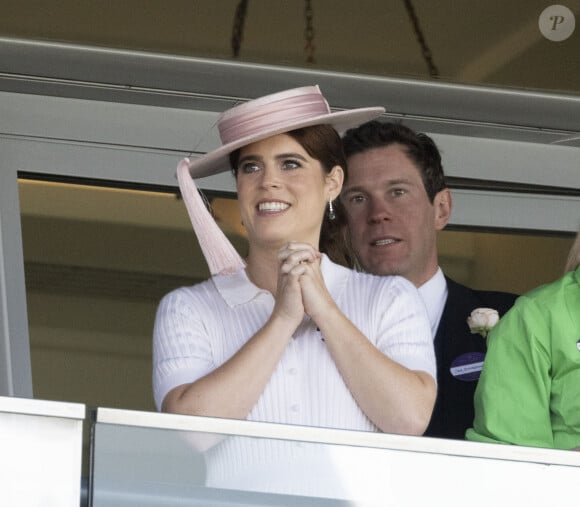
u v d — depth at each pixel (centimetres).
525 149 1909
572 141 1914
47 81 1762
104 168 1791
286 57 1786
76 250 1781
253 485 1076
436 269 1617
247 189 1335
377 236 1583
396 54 1798
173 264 1808
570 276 1350
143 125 1805
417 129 1895
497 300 1639
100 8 1700
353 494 1091
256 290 1319
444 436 1547
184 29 1736
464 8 1744
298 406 1255
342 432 1101
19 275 1752
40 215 1777
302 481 1084
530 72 1825
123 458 1060
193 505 1062
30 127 1777
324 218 1410
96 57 1731
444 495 1107
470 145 1897
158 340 1298
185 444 1070
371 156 1589
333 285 1330
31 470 1029
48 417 1037
